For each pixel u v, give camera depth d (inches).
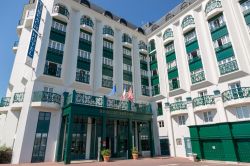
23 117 650.8
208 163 585.3
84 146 748.0
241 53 704.4
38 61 725.9
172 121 890.1
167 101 973.8
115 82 948.6
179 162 608.4
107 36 997.2
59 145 666.2
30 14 888.9
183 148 808.3
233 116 665.0
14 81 777.6
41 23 805.9
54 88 744.3
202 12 910.4
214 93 725.9
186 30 943.7
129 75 1035.9
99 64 919.0
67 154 570.3
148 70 1157.1
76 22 916.0
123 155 836.0
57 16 823.1
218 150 644.7
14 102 693.3
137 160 668.7
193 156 669.9
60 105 716.7
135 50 1140.5
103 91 887.1
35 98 676.7
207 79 786.8
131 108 823.1
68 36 847.7
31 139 631.8
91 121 804.0
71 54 842.2
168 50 1066.1
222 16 812.6
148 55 1197.1
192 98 850.8
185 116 835.4
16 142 618.5
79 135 747.4
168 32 1058.7
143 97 1037.8
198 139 708.0
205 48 848.9
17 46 896.9
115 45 1038.4
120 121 890.1
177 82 939.3
